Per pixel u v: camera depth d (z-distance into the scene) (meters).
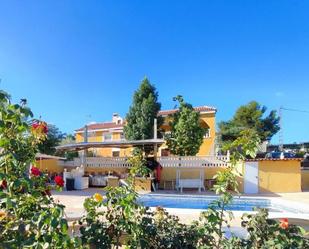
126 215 3.41
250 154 3.29
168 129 32.56
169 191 20.59
